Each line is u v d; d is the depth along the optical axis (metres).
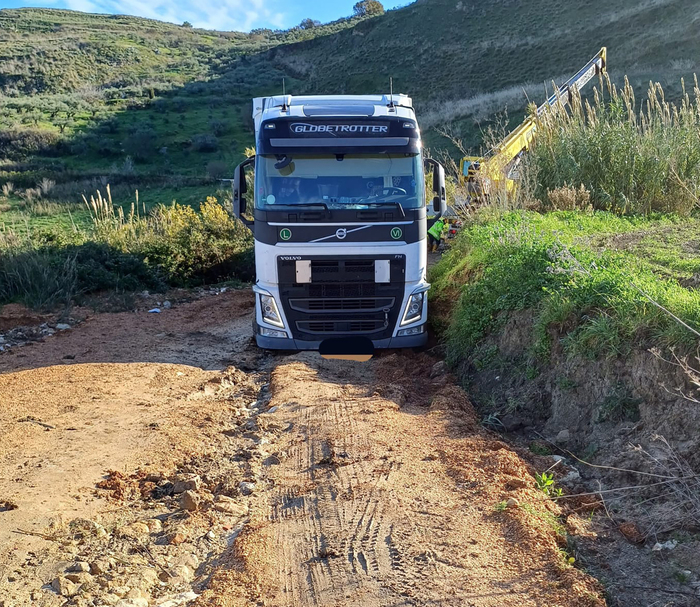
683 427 5.44
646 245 10.65
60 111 72.50
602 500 5.20
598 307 7.05
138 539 4.88
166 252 16.27
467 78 60.12
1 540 4.79
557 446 6.33
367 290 9.25
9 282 13.66
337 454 6.14
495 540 4.61
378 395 7.84
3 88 88.56
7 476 5.95
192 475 5.93
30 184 47.16
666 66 44.22
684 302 6.27
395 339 9.44
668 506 4.96
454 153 39.94
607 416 6.15
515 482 5.41
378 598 4.07
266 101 10.26
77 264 14.69
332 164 9.09
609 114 15.07
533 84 51.47
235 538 4.91
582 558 4.50
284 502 5.42
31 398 8.20
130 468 6.10
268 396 8.32
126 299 13.84
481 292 9.20
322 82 77.00
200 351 10.56
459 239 12.84
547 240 9.59
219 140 65.50
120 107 76.75
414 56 71.81
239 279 17.20
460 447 6.17
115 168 53.31
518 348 8.00
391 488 5.41
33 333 11.64
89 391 8.45
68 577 4.32
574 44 56.59
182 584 4.42
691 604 3.99
